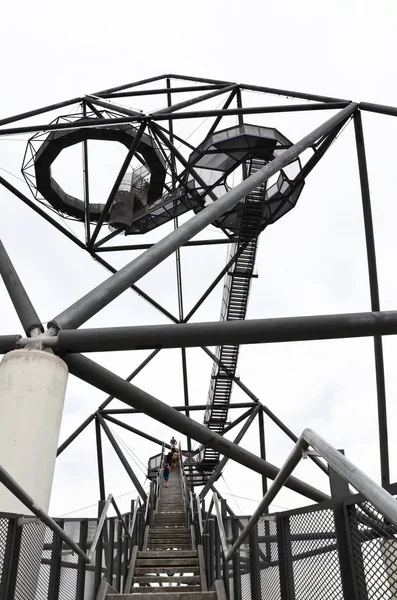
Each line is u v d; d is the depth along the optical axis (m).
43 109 26.19
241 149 25.59
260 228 28.88
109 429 36.09
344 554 3.93
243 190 19.66
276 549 5.81
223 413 32.97
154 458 44.84
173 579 14.95
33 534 6.73
